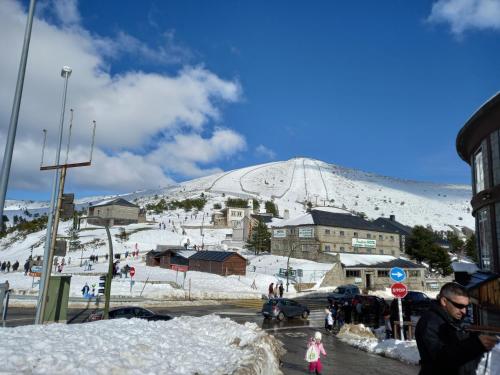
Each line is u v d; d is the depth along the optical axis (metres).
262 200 195.38
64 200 17.38
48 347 6.94
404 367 14.98
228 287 48.28
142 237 93.56
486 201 20.30
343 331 23.09
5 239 108.38
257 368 8.81
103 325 10.73
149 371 6.88
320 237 67.25
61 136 18.98
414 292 36.28
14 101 13.05
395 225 107.56
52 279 17.98
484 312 18.66
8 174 12.49
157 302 36.72
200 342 11.03
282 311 30.25
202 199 166.62
